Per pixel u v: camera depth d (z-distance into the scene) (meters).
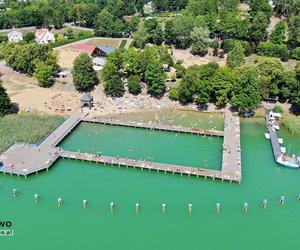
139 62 179.75
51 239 102.56
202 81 161.88
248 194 117.75
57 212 111.12
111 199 115.75
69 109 164.62
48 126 149.75
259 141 144.62
